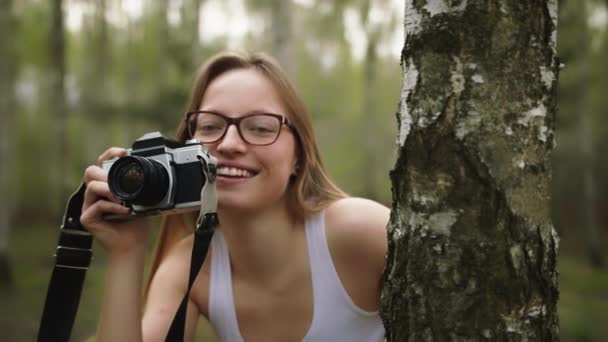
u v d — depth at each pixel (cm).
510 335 123
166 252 227
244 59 195
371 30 2031
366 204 202
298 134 197
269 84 190
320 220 201
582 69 1338
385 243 193
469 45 122
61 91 1304
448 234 125
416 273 129
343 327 200
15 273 1056
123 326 175
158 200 168
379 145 2527
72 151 1853
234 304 204
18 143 1911
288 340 204
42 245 1402
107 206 174
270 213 193
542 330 126
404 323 133
